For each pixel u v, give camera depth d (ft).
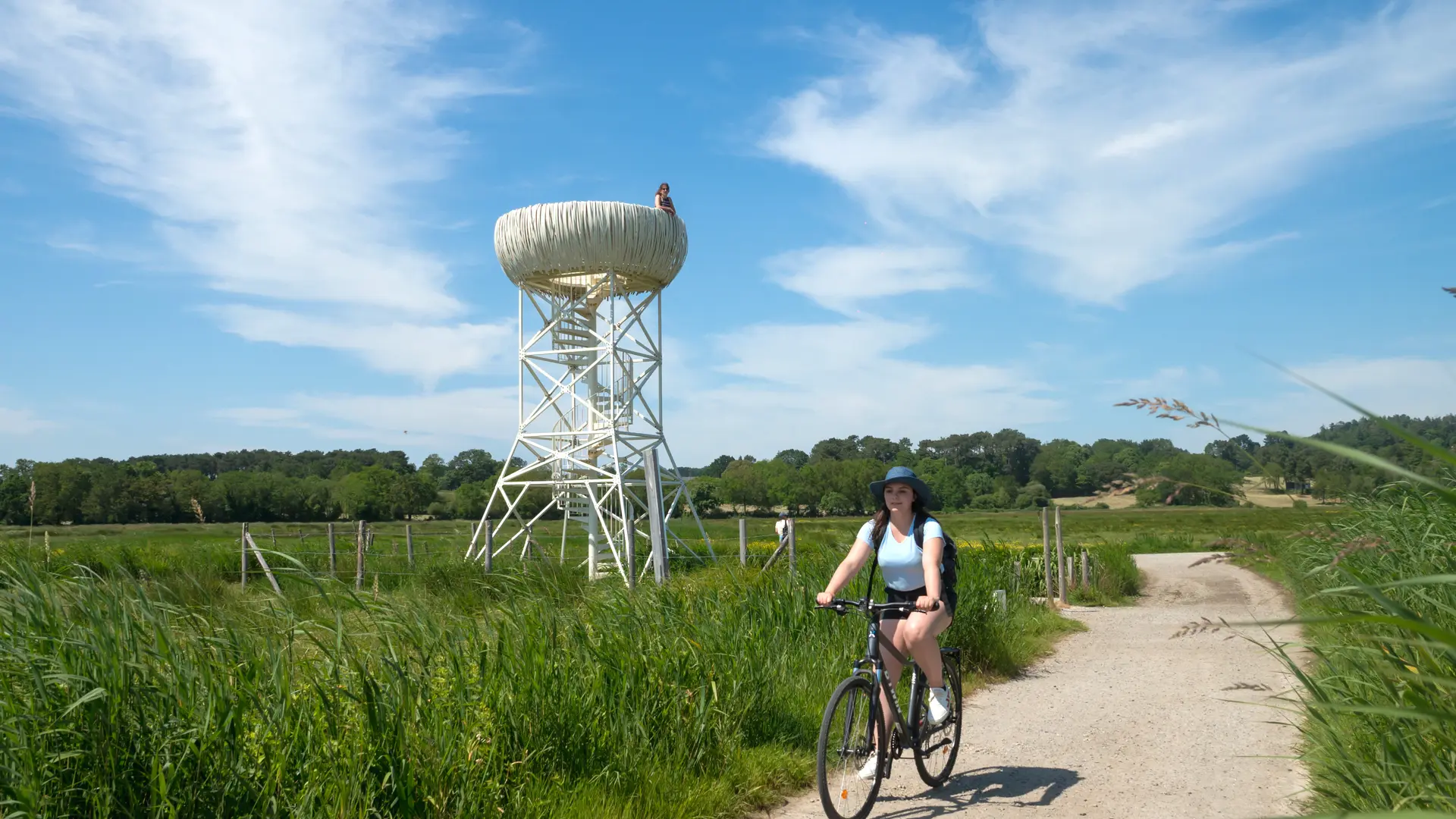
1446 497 5.93
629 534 38.47
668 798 16.61
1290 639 33.88
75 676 11.69
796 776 18.67
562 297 92.63
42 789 10.94
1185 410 8.77
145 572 16.62
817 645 26.37
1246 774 18.53
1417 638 11.94
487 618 19.60
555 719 16.94
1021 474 342.03
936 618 17.31
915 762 18.93
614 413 85.56
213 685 12.99
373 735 13.80
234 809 12.23
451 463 384.06
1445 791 10.84
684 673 19.62
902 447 446.60
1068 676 30.40
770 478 351.05
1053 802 17.34
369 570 58.34
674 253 89.10
